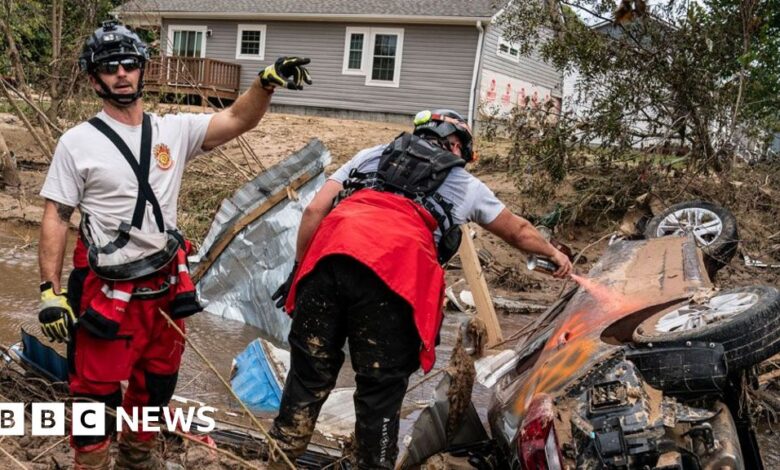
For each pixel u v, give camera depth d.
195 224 8.76
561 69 11.46
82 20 11.19
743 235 9.68
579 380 3.16
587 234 10.44
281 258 6.17
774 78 10.68
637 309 3.66
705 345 3.07
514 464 3.37
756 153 11.79
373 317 2.92
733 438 2.93
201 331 6.09
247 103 3.32
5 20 10.06
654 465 2.77
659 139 11.09
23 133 12.62
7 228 8.75
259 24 25.70
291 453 3.12
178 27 26.91
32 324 5.59
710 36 10.45
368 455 3.07
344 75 24.80
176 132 3.23
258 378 4.76
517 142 11.23
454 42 23.36
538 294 8.20
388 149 3.19
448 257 3.18
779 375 5.14
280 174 6.18
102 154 3.02
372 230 2.90
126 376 3.16
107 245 3.03
